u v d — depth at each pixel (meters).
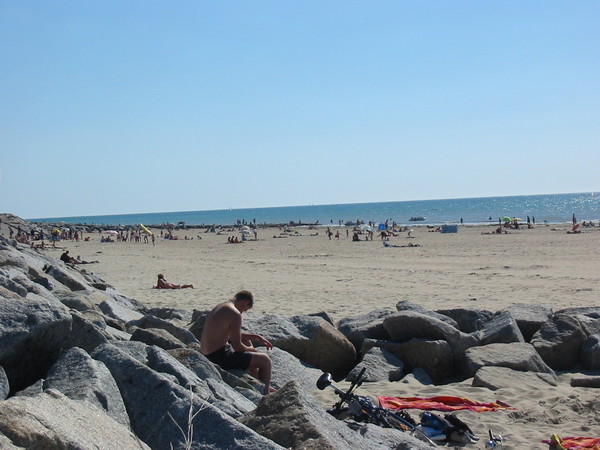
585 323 10.66
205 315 10.45
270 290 22.38
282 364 8.89
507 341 10.26
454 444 6.56
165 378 4.84
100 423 3.80
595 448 6.32
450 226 63.28
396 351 10.09
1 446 3.01
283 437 4.42
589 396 8.30
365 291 21.53
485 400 8.26
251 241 60.81
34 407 3.48
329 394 8.41
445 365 9.77
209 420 4.32
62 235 70.25
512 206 182.88
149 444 4.34
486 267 29.20
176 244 58.22
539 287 21.20
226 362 7.32
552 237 49.50
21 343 4.93
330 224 109.25
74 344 6.01
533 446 6.52
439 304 17.97
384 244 46.59
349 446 4.54
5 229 71.06
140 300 19.92
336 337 10.11
